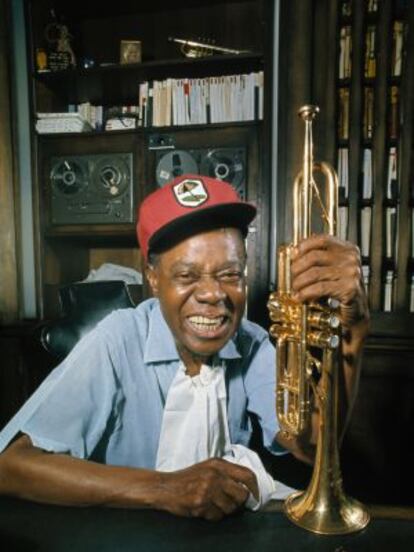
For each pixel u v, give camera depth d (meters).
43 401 0.79
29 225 2.41
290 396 0.75
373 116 2.00
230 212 0.74
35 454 0.73
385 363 1.98
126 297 1.43
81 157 2.31
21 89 2.34
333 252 0.66
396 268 2.00
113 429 0.90
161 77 2.36
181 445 0.85
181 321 0.77
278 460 1.88
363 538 0.57
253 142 2.14
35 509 0.65
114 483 0.65
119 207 2.29
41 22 2.39
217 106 2.22
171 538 0.57
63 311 1.33
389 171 2.02
